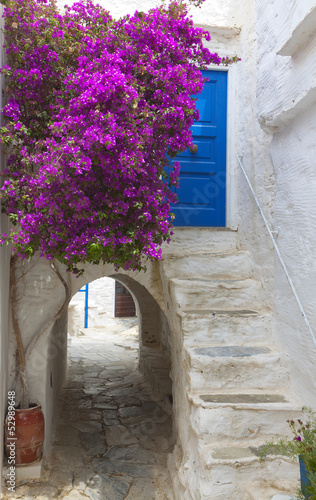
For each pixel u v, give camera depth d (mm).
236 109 4152
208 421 2490
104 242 2354
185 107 2629
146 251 2500
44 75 2645
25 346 3391
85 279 3527
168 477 3242
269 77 2902
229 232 4082
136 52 2580
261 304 3414
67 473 3336
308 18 2150
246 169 3814
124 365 6992
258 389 2838
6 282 3123
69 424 4379
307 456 1889
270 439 2535
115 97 2320
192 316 3088
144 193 2533
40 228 2438
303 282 2627
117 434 4129
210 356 2824
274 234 3098
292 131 2760
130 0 3965
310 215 2516
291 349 2812
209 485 2271
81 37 2615
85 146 2221
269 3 2902
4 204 2631
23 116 2742
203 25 4051
